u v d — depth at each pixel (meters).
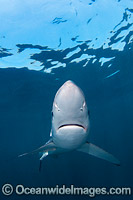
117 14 9.98
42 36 10.34
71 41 11.12
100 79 18.27
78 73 15.80
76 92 2.38
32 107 23.66
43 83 16.78
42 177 27.94
